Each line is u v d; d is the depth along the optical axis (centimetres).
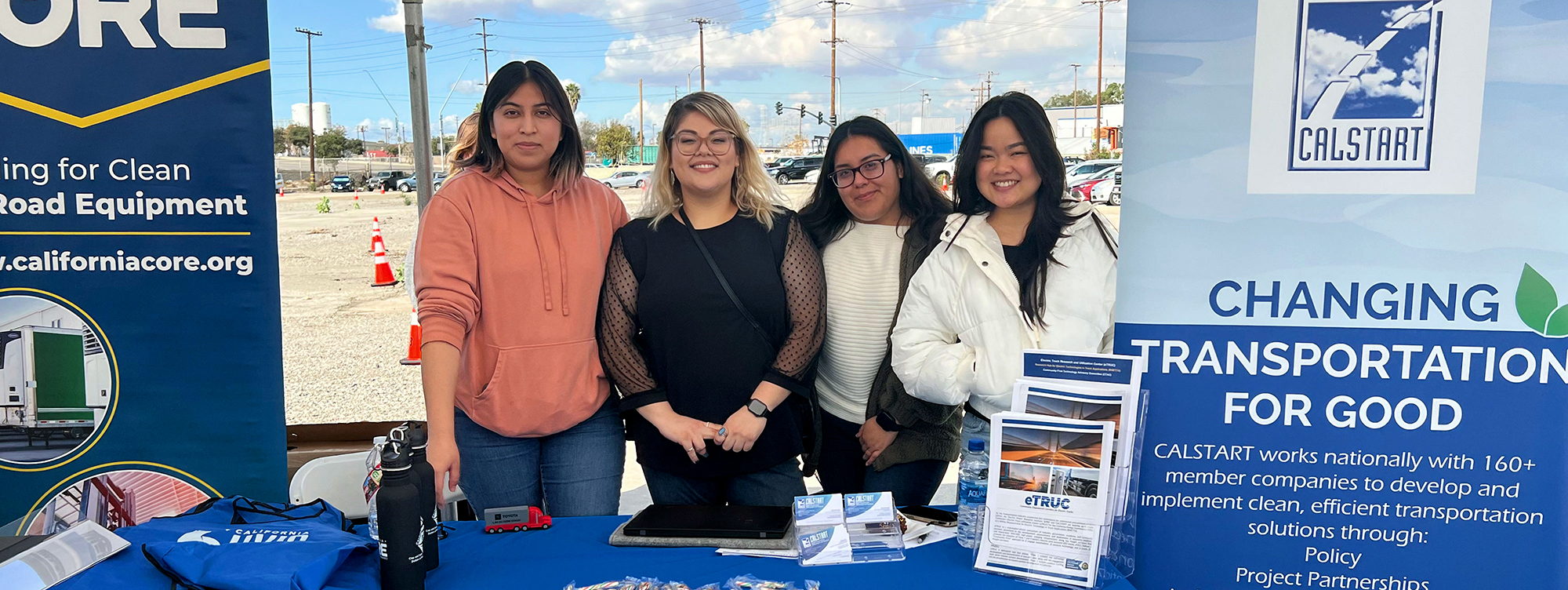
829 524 149
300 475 207
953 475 310
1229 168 173
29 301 187
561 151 187
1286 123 170
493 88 180
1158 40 171
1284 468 183
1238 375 180
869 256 200
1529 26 161
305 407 341
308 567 123
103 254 188
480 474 194
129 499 197
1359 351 176
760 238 190
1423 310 172
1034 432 142
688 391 186
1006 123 182
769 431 190
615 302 190
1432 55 164
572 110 187
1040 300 187
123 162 185
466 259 180
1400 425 177
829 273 201
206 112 185
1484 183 167
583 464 196
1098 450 139
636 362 189
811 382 193
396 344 427
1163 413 184
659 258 187
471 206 182
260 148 188
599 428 199
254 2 183
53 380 191
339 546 130
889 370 199
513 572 137
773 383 185
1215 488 185
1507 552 179
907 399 196
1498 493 177
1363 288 174
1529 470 175
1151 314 181
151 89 183
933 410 197
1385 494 180
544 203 187
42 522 195
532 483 197
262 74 186
